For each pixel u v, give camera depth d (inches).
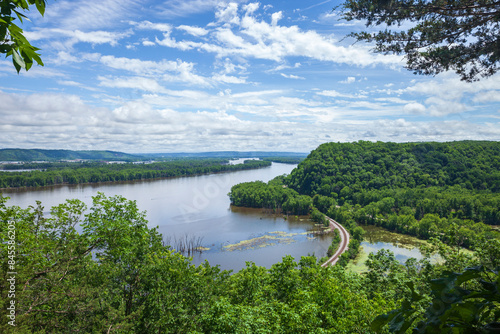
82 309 623.8
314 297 952.9
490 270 91.4
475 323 86.2
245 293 1112.2
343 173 7780.5
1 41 140.9
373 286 1224.8
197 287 967.6
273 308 856.3
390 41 430.6
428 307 91.9
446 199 4980.3
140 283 901.8
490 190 5516.7
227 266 3260.3
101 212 971.3
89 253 863.1
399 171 7106.3
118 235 887.7
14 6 142.6
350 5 419.8
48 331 582.6
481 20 370.0
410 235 4471.0
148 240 1034.7
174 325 848.9
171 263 973.8
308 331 772.0
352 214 5428.2
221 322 745.6
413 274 1107.3
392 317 98.1
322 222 5270.7
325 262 3267.7
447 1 370.6
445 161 6889.8
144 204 6269.7
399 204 5595.5
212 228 4854.8
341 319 784.3
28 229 682.8
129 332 700.7
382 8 394.6
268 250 3804.1
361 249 3789.4
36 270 631.8
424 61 437.1
